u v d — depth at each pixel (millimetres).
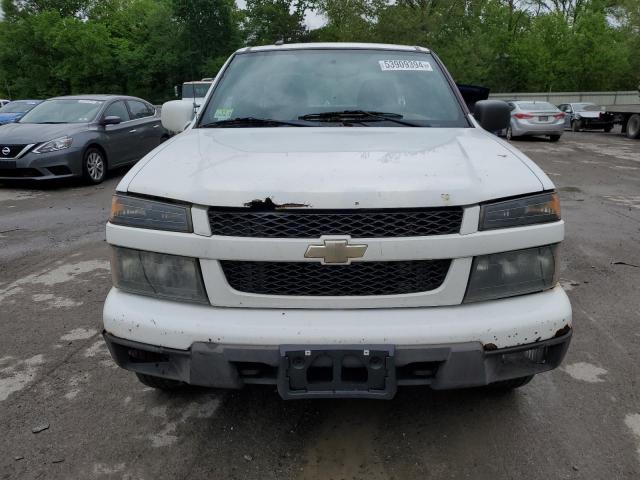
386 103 3396
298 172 2254
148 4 48781
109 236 2359
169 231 2232
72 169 9133
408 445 2557
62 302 4320
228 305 2223
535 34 42594
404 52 3824
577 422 2725
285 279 2197
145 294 2324
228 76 3697
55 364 3334
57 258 5449
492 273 2240
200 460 2459
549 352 2314
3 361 3375
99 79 44781
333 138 2830
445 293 2205
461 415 2787
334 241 2111
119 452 2512
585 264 5180
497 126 3582
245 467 2412
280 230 2146
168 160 2541
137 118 11109
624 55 39312
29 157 8758
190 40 42375
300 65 3672
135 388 3057
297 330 2133
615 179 10469
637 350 3473
